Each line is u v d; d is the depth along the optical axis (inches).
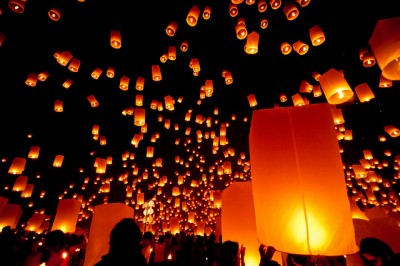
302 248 96.6
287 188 102.6
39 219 412.5
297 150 105.3
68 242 225.3
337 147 104.3
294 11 171.8
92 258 201.3
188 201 844.0
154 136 495.2
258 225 108.6
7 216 339.6
